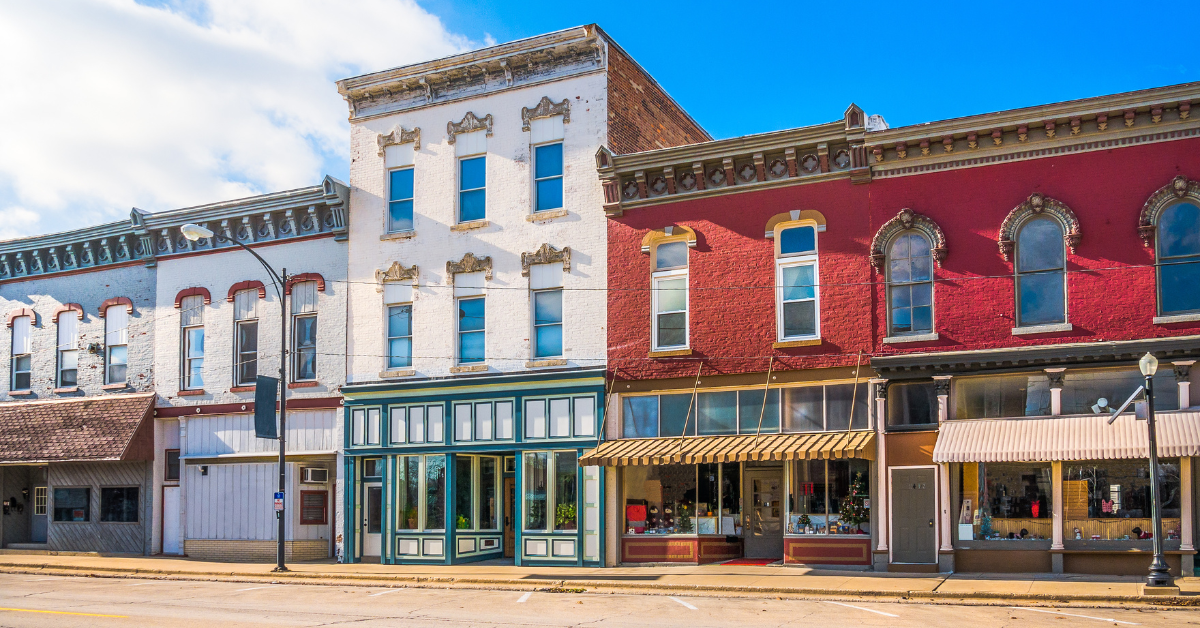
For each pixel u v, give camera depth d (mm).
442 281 28203
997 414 21797
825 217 23812
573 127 26984
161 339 32062
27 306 34781
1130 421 20156
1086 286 21141
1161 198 20594
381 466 28562
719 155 24734
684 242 25500
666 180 25484
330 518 30156
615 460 23922
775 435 23641
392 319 28969
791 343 23812
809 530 23641
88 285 33719
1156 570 17938
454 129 28500
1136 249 20812
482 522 28203
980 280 22078
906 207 22953
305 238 30266
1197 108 20422
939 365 22031
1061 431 20625
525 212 27328
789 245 24328
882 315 23031
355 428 28828
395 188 29406
